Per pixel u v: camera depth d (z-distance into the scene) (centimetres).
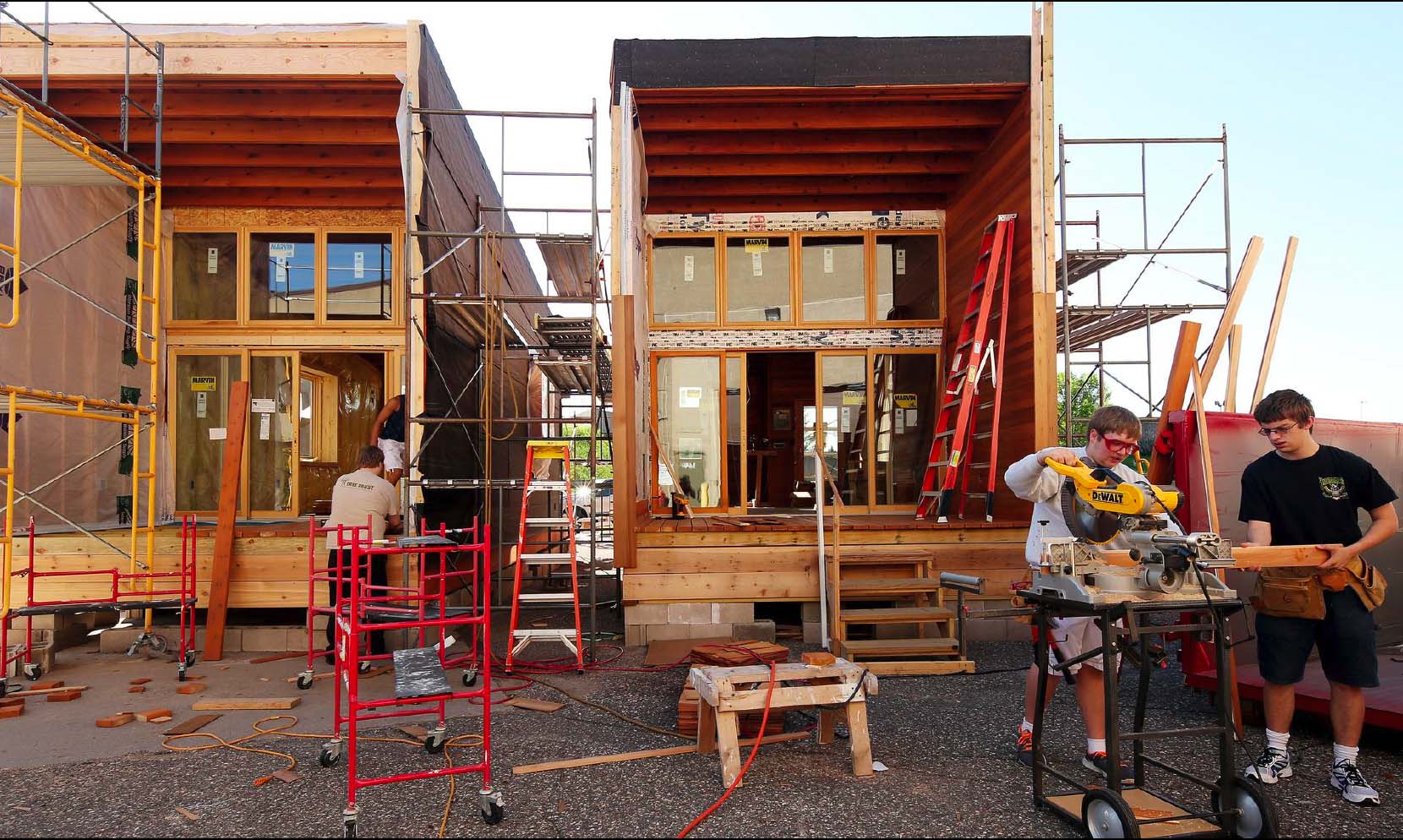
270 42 708
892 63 720
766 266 939
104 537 680
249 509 901
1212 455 462
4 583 537
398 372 916
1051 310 700
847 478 920
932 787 354
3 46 695
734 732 358
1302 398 354
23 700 495
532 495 1259
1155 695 501
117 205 841
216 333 906
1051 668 365
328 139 787
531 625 773
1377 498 343
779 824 317
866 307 933
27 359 726
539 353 1068
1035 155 706
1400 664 491
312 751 410
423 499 679
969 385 729
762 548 671
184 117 759
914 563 650
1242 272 518
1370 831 309
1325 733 423
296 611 773
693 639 666
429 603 648
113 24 625
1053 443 694
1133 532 311
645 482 816
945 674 560
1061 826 314
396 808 337
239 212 913
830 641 625
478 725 451
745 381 930
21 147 533
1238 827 297
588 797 346
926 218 935
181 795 353
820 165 843
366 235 927
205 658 628
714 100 740
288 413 913
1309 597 339
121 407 625
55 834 313
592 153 677
